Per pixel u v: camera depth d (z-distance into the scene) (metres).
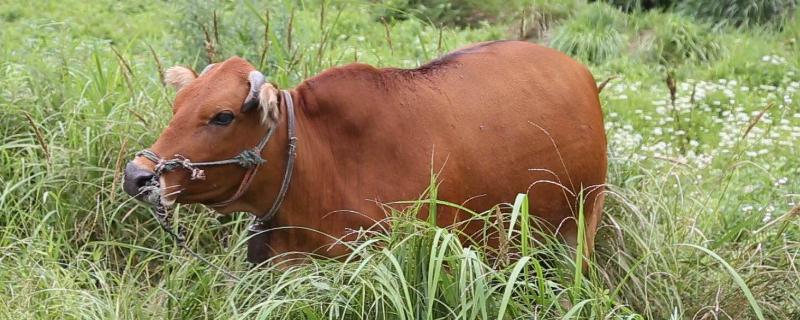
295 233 4.91
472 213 4.74
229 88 4.63
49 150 5.89
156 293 5.09
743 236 5.96
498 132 5.07
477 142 5.02
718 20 11.31
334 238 4.89
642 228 5.73
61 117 6.29
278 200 4.83
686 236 5.76
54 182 5.84
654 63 10.40
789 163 7.89
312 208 4.88
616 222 5.68
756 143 7.78
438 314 4.67
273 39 6.43
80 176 5.86
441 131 4.94
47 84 6.56
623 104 9.09
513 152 5.10
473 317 4.41
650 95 9.31
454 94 5.05
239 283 4.71
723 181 7.14
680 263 5.58
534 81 5.28
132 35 10.38
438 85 5.04
